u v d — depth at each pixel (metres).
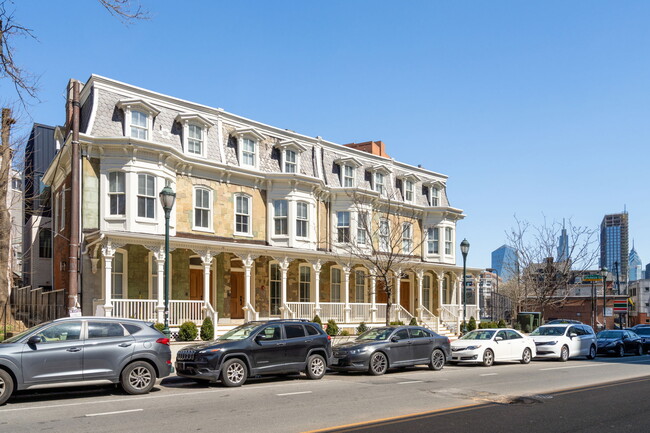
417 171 38.56
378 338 18.97
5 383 11.74
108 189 22.92
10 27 12.20
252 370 15.41
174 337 21.48
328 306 28.88
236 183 27.77
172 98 25.92
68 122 26.14
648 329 32.66
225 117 27.95
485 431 9.61
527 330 36.66
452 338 33.25
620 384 15.78
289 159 30.23
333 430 9.53
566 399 13.05
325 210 31.92
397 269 32.22
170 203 17.69
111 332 13.36
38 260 33.75
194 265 26.22
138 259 23.88
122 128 23.91
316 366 16.88
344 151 33.78
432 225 37.75
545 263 42.88
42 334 12.56
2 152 23.89
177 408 11.57
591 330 26.98
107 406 11.77
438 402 12.55
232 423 10.07
